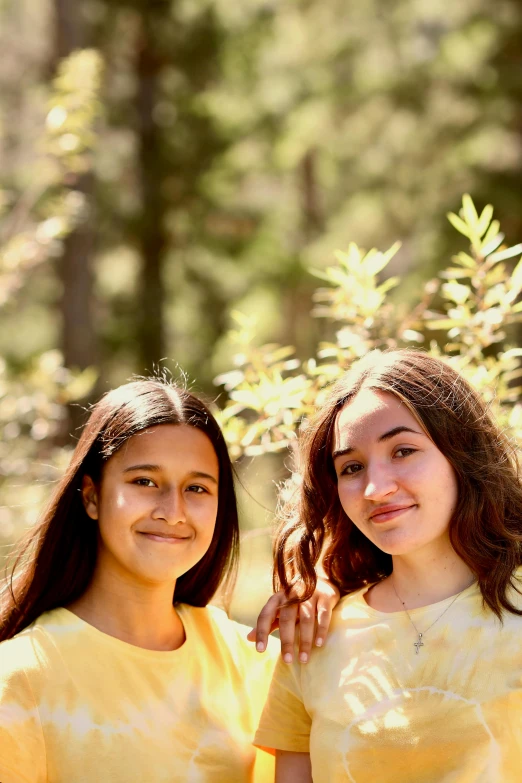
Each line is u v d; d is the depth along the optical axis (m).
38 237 5.72
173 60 11.12
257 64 11.73
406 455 2.07
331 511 2.29
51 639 2.14
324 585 2.28
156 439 2.20
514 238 10.50
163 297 11.55
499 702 1.92
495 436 2.18
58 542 2.28
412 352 2.22
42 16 11.20
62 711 2.05
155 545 2.17
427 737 1.93
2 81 10.51
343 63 12.62
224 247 11.97
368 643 2.09
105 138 11.45
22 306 11.48
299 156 12.62
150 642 2.25
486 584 2.02
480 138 11.08
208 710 2.22
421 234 11.35
